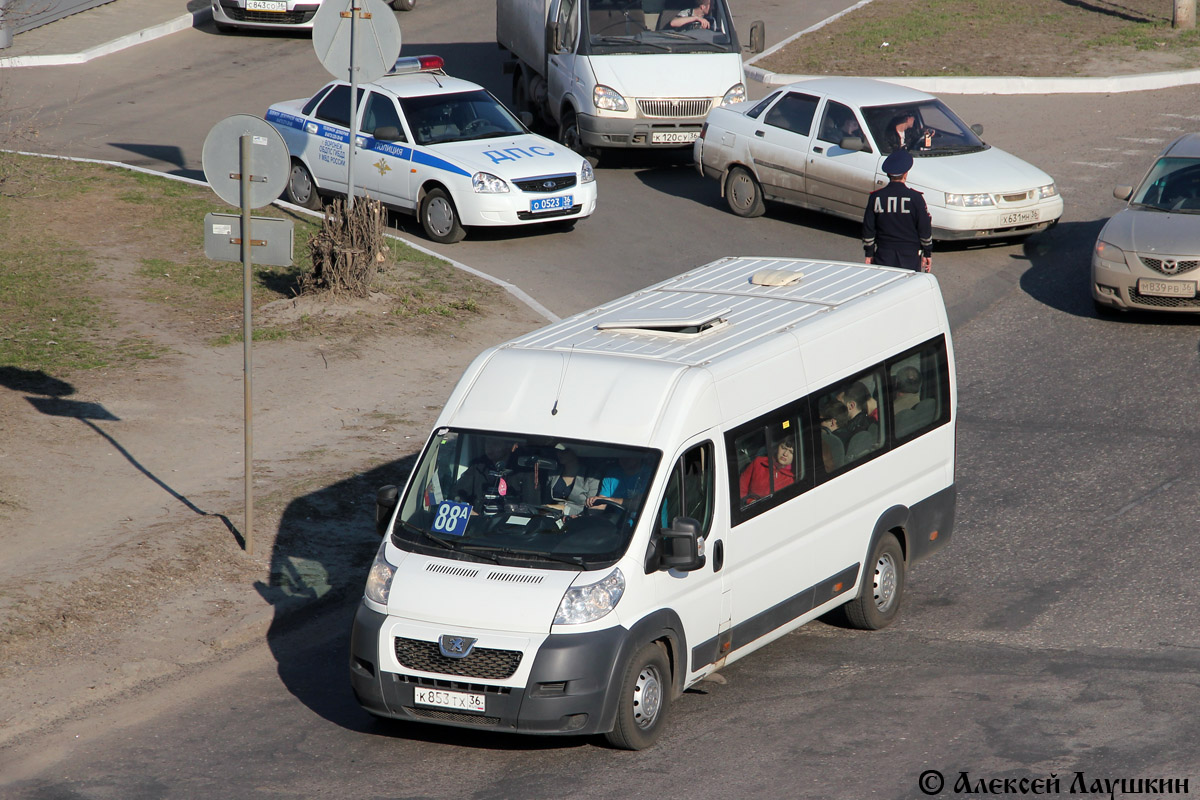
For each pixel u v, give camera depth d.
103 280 63.38
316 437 48.09
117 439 46.88
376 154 73.50
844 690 32.19
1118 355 57.00
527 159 71.19
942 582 39.19
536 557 28.86
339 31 62.06
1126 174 82.38
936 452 38.50
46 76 104.75
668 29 82.88
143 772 28.53
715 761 28.45
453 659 28.02
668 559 28.70
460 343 58.28
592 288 65.75
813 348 34.16
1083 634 34.88
